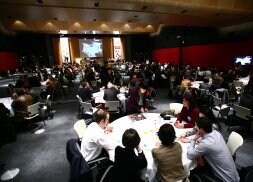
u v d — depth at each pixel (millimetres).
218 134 1898
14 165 3115
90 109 4277
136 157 1648
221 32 11609
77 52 18203
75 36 17469
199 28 13195
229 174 1764
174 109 3525
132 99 4215
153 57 19562
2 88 8430
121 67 13680
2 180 2738
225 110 3988
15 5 6281
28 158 3314
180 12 7340
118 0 5723
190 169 1829
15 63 14172
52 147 3695
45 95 6719
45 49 16797
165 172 1606
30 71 12609
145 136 2352
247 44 9930
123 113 4773
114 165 1720
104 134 2264
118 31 15664
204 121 1919
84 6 6340
